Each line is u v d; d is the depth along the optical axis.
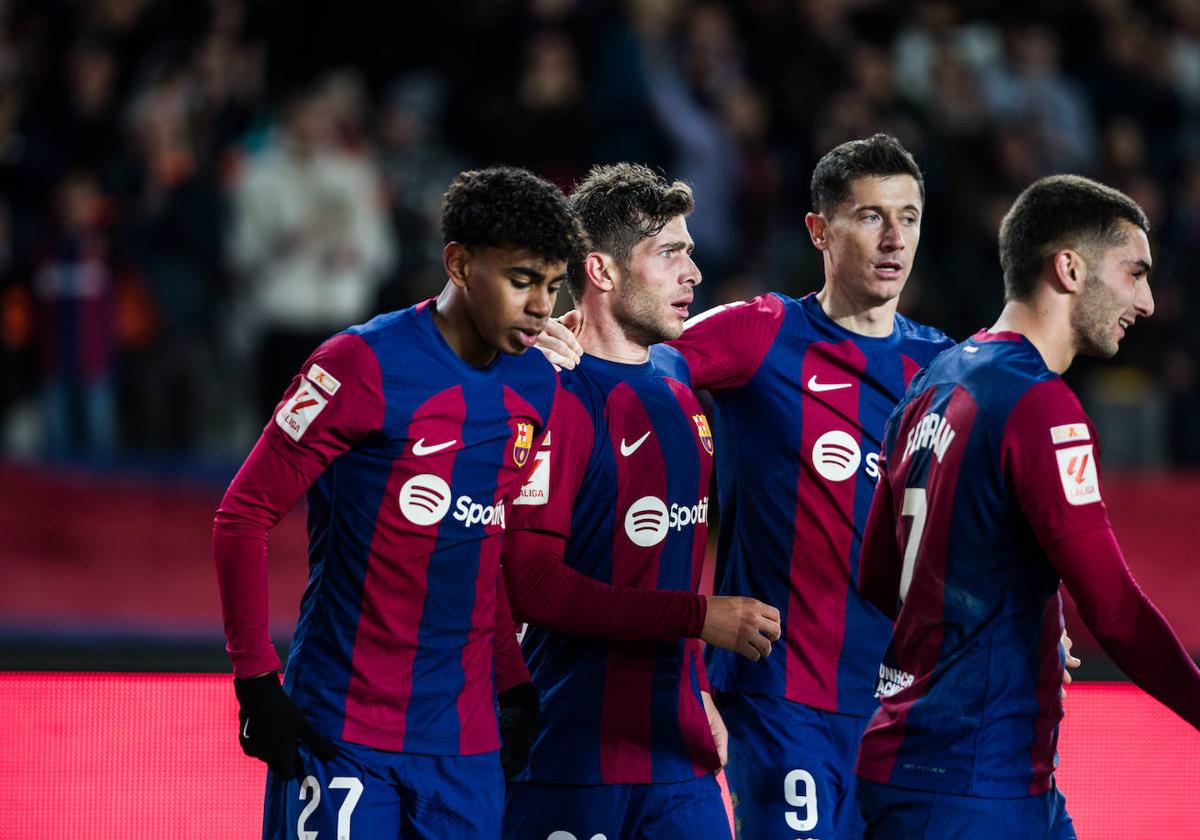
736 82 36.53
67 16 35.12
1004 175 35.16
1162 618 10.05
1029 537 10.35
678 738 12.58
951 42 37.06
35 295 32.34
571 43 34.25
